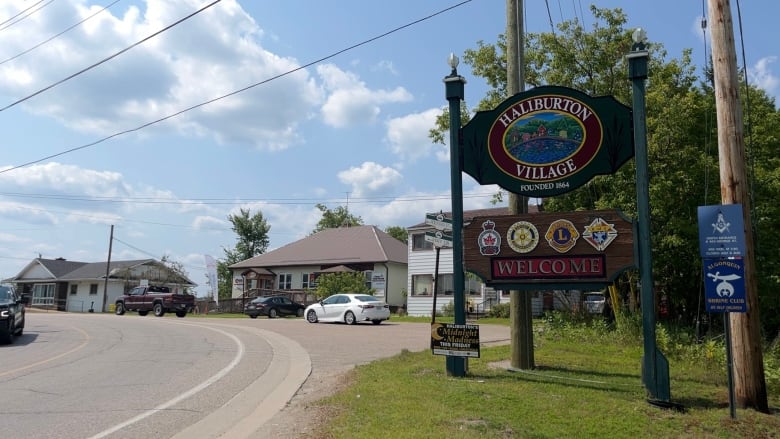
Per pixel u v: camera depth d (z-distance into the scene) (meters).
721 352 11.95
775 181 17.41
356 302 27.16
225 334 20.53
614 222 8.95
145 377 11.15
